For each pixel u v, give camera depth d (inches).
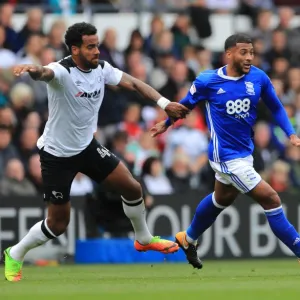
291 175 1975.9
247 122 1148.5
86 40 1069.8
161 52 2068.2
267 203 1140.5
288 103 2116.1
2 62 1894.7
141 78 2000.5
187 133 1937.7
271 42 2175.2
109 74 1129.4
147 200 1654.8
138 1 2187.5
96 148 1122.0
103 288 951.0
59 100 1085.8
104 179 1134.4
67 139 1103.6
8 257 1138.0
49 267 1544.0
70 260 1674.5
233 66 1141.7
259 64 2150.6
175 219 1715.1
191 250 1234.0
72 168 1120.8
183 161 1866.4
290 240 1146.0
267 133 1969.7
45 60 1902.1
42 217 1663.4
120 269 1429.6
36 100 1849.2
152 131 1187.3
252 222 1754.4
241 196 1750.7
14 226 1649.9
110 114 1918.1
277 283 1019.9
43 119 1829.5
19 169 1701.5
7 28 1937.7
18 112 1807.3
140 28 2158.0
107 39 1988.2
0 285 1037.2
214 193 1197.7
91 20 2113.7
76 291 908.0
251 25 2219.5
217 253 1737.2
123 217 1664.6
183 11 2209.6
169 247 1190.9
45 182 1122.0
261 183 1138.7
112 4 2159.2
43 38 1929.1
